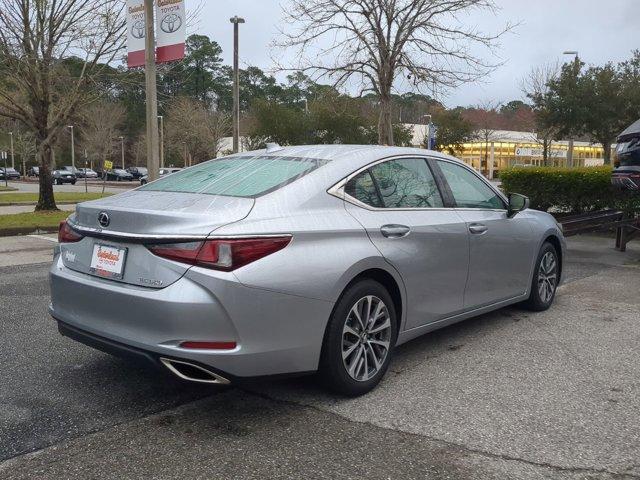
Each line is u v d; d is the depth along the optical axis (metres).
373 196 3.92
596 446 3.07
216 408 3.50
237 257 3.06
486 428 3.26
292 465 2.85
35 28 14.71
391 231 3.83
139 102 81.31
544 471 2.82
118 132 75.00
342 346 3.52
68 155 83.75
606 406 3.56
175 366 3.10
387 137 13.41
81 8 14.91
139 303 3.11
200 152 52.44
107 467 2.82
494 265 4.84
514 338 4.91
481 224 4.66
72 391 3.73
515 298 5.28
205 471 2.79
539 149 59.78
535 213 5.74
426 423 3.32
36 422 3.29
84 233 3.51
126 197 3.79
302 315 3.27
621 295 6.60
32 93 15.67
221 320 3.01
